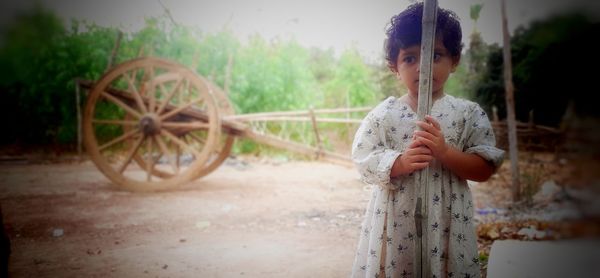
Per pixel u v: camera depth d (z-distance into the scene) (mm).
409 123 1776
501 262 2525
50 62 9695
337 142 11352
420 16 1700
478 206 4828
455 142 1750
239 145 10609
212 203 5398
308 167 8984
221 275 3037
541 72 6250
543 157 7328
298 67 11516
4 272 2051
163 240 3893
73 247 3678
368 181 1780
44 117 10477
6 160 9172
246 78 10727
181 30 10312
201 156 5934
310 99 11734
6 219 4562
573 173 1661
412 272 1785
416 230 1640
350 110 6121
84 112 6012
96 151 6031
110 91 6328
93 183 6805
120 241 3859
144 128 5945
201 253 3525
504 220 4074
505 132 7777
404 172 1666
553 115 6758
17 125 10609
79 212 4902
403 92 2197
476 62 7559
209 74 10477
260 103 10875
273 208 5141
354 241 3854
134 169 8531
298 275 3031
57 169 8305
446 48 1708
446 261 1745
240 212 4938
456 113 1764
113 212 4914
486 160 1683
